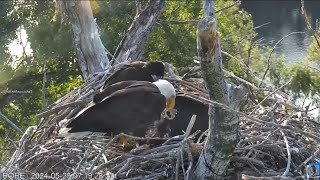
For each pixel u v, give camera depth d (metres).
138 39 10.25
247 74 8.88
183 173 5.70
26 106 16.91
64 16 10.25
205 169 5.49
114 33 16.38
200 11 16.81
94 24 9.84
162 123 6.57
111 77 7.23
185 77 8.31
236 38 15.84
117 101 6.19
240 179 5.84
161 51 15.98
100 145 6.35
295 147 6.09
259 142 6.10
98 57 9.76
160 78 7.38
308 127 6.60
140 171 5.82
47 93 17.23
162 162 5.83
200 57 4.68
